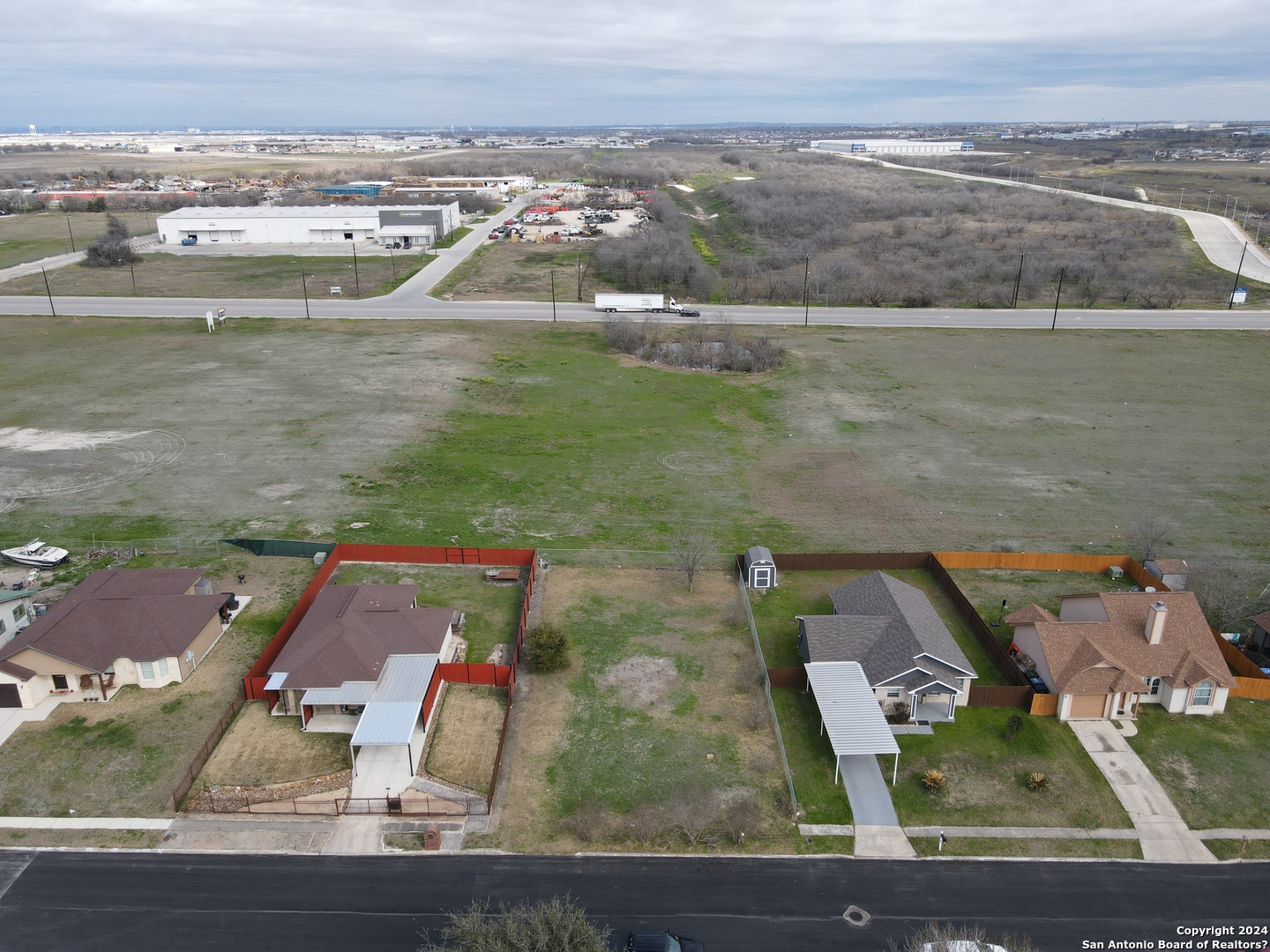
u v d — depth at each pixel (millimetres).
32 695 38031
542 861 30453
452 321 109750
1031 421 76938
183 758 35219
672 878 29828
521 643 43125
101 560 50000
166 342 97562
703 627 45625
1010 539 55156
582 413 78188
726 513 58750
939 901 29094
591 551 53031
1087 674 38656
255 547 51656
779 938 27453
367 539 53469
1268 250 154875
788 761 35938
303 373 87000
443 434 71875
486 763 35469
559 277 137625
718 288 133250
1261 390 84875
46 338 98438
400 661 39250
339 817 32469
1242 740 37531
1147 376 89750
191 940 27031
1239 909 29016
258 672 39125
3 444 67000
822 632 41562
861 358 96938
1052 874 30375
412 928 27547
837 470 66375
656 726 37812
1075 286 133750
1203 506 59938
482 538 54250
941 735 37656
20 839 30844
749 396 84312
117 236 147750
